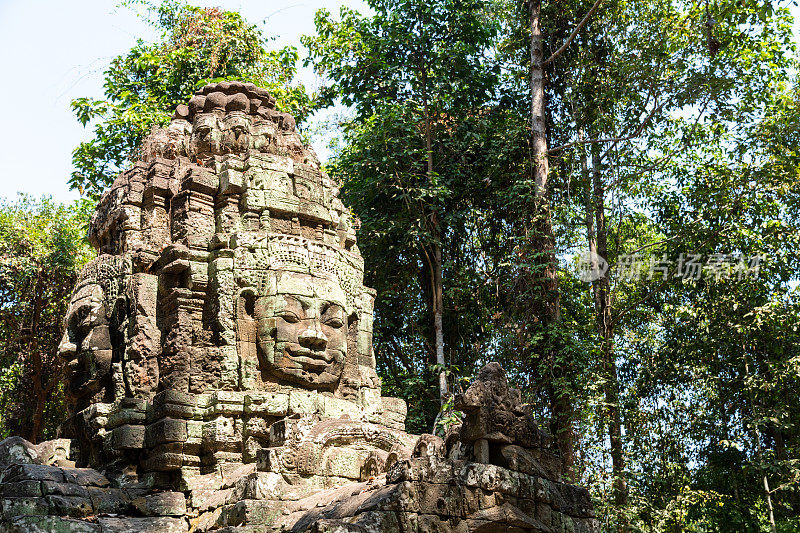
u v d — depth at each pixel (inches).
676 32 819.4
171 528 454.3
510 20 892.6
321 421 462.9
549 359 733.3
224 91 621.3
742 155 792.9
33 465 456.1
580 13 856.3
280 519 407.8
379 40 853.2
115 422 504.7
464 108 876.0
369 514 351.6
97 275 562.6
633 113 826.2
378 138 839.7
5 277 837.8
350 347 576.7
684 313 749.3
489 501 382.9
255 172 564.1
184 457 486.3
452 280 847.1
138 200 573.3
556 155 857.5
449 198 857.5
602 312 797.9
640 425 744.3
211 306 528.4
